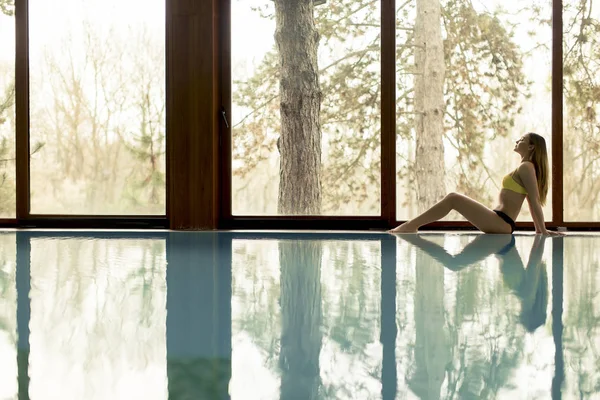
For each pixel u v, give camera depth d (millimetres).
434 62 5023
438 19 5027
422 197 5047
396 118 5055
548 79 4988
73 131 5223
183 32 4945
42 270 2342
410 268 2361
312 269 2346
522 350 1079
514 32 5008
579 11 4980
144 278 2098
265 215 5137
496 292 1748
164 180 5211
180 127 4965
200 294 1732
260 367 979
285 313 1436
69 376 938
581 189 4988
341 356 1041
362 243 3689
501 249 3227
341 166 5090
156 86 5188
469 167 5043
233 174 5141
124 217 5211
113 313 1445
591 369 960
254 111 5125
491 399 824
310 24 5082
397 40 5047
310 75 5090
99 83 5203
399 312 1438
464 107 5039
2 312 1466
